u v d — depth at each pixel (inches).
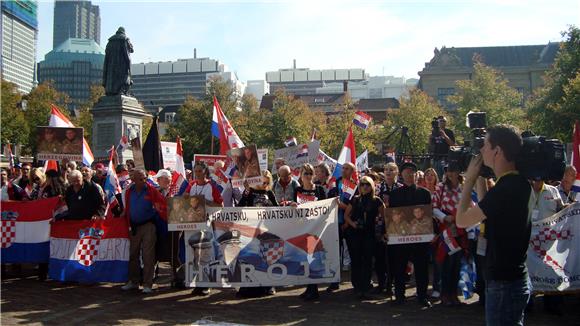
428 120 1889.8
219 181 369.4
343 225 336.5
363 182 322.0
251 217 322.7
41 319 267.7
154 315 279.6
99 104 844.6
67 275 350.0
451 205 309.3
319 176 379.6
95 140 840.3
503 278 139.3
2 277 385.4
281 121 1939.0
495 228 139.4
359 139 1784.0
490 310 141.6
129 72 871.1
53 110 470.6
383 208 321.4
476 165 147.9
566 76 1398.9
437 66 3036.4
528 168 147.9
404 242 300.2
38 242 366.6
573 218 289.3
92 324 259.8
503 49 3159.5
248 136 1957.4
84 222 352.5
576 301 324.8
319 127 1991.9
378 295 335.6
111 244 351.6
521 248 139.3
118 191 375.9
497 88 1812.3
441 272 308.5
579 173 300.5
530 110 1539.1
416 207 299.4
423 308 300.7
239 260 319.6
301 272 320.8
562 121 1295.5
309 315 283.3
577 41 1429.6
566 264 285.7
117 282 358.0
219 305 305.6
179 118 2017.7
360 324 265.1
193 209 312.8
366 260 324.5
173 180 411.5
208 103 1959.9
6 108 1903.3
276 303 312.2
